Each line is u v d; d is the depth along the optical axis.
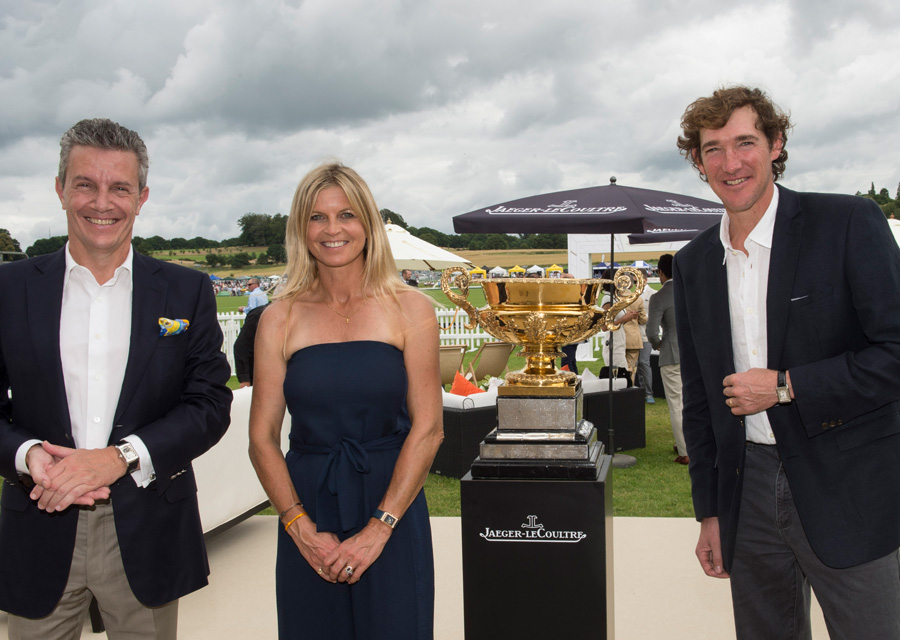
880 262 1.81
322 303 2.10
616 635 3.14
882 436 1.88
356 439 2.00
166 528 2.04
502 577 2.16
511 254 67.75
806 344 1.89
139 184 1.98
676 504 5.30
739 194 1.94
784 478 2.02
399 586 1.96
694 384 2.31
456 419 6.07
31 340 1.92
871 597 1.89
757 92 1.95
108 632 2.07
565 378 2.23
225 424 2.12
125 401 1.96
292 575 2.03
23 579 1.93
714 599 3.47
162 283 2.06
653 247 11.57
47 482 1.75
